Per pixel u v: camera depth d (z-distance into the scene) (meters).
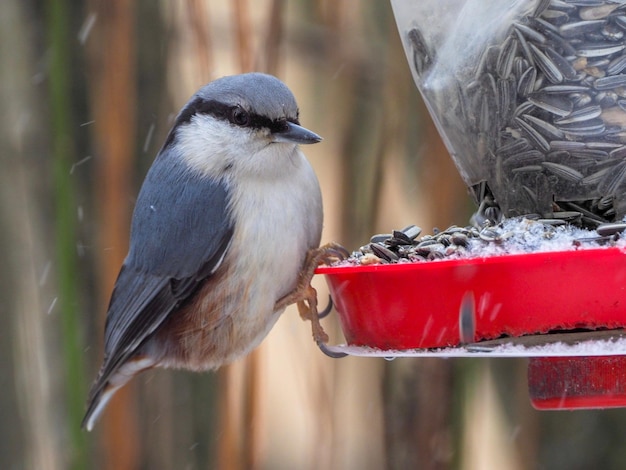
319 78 11.09
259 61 9.14
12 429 10.09
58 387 10.12
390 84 9.49
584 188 6.73
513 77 6.73
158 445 9.66
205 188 8.19
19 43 10.11
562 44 6.52
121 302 8.72
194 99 8.48
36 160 10.10
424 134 9.38
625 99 6.48
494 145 6.97
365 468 10.09
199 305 8.36
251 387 9.14
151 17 9.77
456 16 6.99
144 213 8.57
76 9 9.46
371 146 9.72
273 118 7.98
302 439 12.16
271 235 8.03
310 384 9.57
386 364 9.48
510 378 9.48
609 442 9.05
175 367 8.78
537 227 6.35
